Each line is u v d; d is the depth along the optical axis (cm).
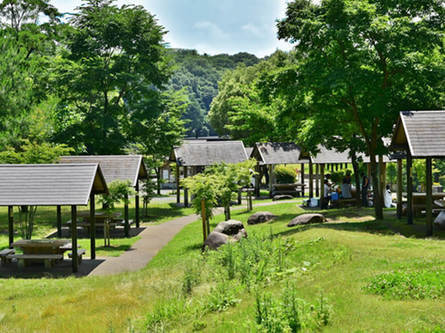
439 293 832
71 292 1373
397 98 2167
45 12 4100
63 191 1814
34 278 1691
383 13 2138
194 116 14150
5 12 3984
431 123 1775
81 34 4078
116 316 1028
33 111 3334
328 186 3225
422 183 3684
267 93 2345
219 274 1280
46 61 4091
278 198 4322
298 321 752
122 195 2577
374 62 2144
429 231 1720
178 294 1133
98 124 4050
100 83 4084
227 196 2731
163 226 3155
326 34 1958
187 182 2338
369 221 2086
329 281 1040
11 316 1127
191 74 17338
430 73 1992
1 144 2998
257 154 4916
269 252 1450
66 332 938
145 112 4159
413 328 658
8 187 1830
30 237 2559
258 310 784
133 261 2012
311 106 2323
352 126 2442
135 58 4328
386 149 2284
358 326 704
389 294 868
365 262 1211
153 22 4203
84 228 2955
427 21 2183
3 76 3152
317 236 1650
